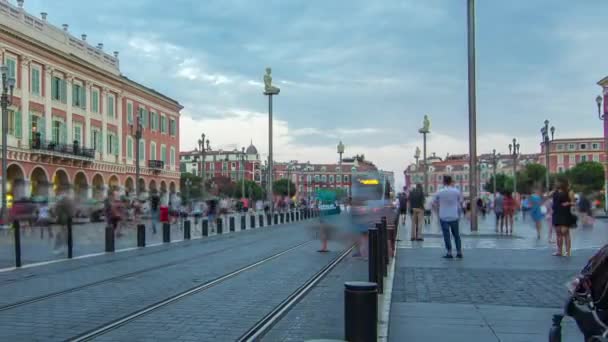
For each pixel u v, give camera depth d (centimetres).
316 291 977
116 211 2448
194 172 13875
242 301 876
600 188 9294
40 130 4306
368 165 16500
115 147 5481
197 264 1380
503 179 11275
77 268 1312
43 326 711
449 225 1383
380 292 881
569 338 612
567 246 1420
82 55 4959
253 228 3259
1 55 3856
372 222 1588
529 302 809
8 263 1427
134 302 870
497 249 1622
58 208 1766
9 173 4075
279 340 644
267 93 4250
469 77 2266
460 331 646
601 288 408
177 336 657
